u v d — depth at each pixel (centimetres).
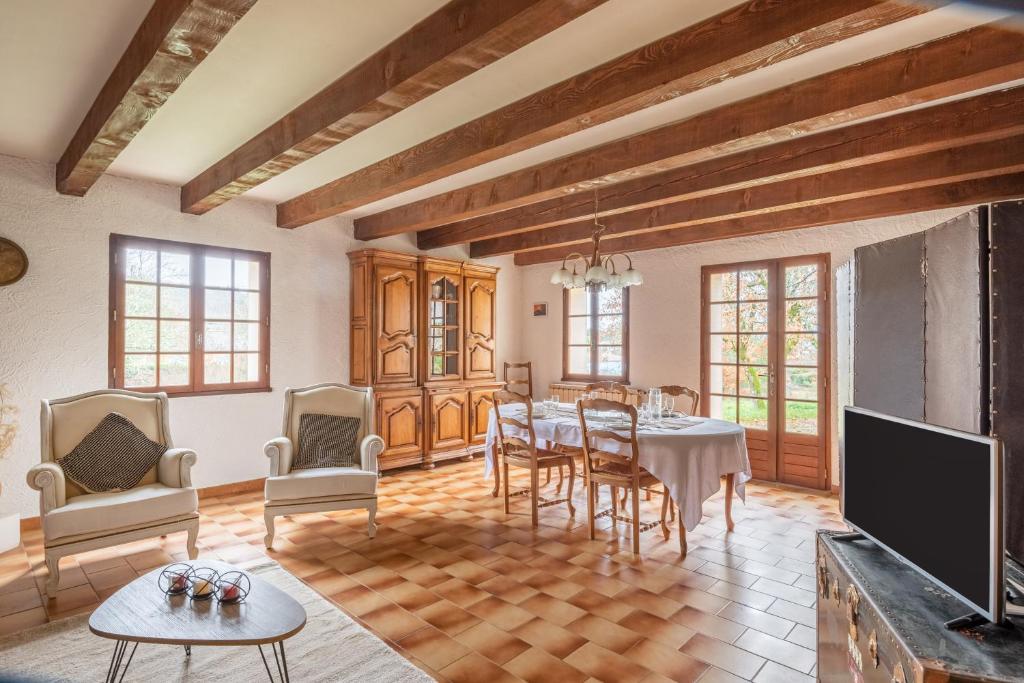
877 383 300
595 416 415
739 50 192
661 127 304
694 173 368
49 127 319
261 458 482
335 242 536
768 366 525
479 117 294
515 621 254
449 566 317
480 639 239
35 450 376
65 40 224
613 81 232
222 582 206
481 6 179
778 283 519
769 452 526
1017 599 146
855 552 184
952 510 142
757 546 352
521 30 175
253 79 252
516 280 726
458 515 413
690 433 342
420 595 280
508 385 713
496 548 346
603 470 364
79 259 394
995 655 123
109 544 287
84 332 396
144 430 346
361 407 414
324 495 353
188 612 186
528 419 389
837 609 180
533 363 720
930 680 118
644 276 608
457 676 212
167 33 185
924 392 255
